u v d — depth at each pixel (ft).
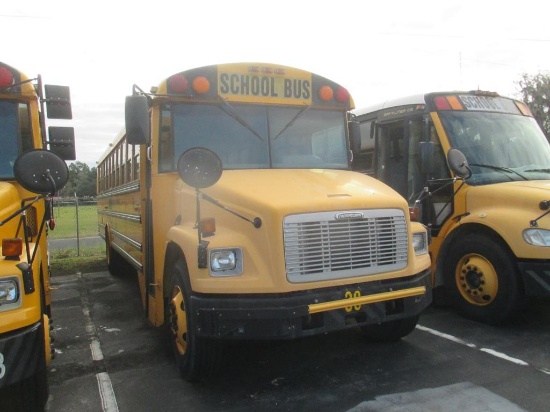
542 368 14.23
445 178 20.45
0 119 14.53
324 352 16.05
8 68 14.43
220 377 14.28
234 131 16.44
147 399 13.00
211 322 12.11
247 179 14.52
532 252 16.65
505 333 17.43
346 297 12.44
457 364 14.65
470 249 18.85
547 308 20.52
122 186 24.49
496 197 18.29
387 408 11.99
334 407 12.17
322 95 17.66
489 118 21.66
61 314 22.33
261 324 11.90
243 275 12.25
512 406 11.92
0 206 12.38
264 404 12.49
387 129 24.41
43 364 10.77
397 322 15.80
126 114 14.67
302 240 12.19
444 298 20.86
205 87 15.98
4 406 11.23
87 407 12.65
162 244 15.99
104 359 16.15
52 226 16.20
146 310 17.42
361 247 12.86
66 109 15.76
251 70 16.71
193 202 14.12
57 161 10.97
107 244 33.35
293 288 12.01
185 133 16.03
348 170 17.90
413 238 14.76
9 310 10.25
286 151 16.92
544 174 20.18
